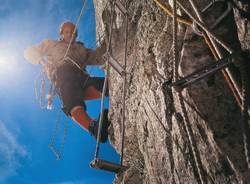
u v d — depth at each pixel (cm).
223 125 291
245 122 221
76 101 523
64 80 538
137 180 510
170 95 371
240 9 277
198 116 312
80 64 575
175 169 360
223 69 266
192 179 324
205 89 310
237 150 276
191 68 326
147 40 468
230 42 301
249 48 266
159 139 401
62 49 573
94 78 589
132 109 506
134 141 534
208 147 301
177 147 351
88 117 512
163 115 383
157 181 420
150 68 432
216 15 321
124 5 592
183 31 366
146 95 438
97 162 358
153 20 476
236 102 292
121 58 565
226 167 284
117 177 562
